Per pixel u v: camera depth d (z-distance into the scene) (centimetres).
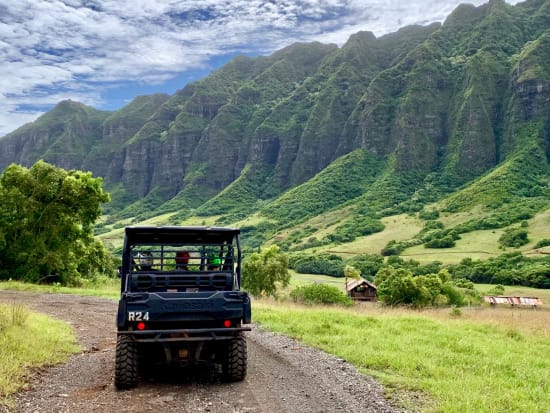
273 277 6881
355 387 881
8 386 802
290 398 807
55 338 1264
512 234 15562
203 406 755
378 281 9881
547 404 816
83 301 2498
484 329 1797
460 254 14962
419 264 14350
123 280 951
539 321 2406
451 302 6538
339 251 17912
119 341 852
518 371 1074
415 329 1634
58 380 898
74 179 4184
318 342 1338
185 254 977
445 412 726
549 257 12562
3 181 4075
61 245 4206
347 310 2388
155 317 834
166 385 877
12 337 1118
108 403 766
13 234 4097
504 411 753
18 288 3216
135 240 995
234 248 998
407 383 904
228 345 892
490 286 11400
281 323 1688
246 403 774
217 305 856
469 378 961
